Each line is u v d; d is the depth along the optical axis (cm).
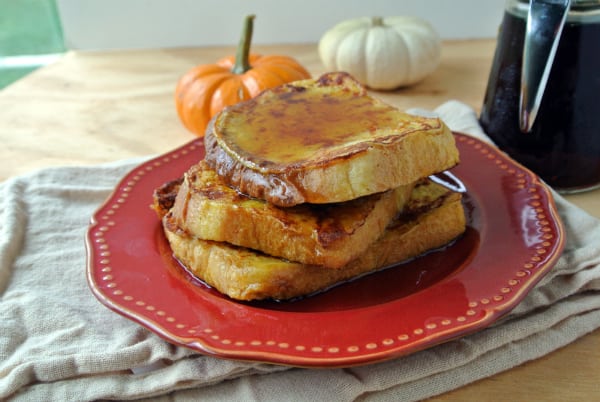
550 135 49
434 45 69
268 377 38
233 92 61
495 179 47
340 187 39
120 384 38
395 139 40
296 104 47
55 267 45
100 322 41
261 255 40
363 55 69
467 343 39
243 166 41
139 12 84
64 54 85
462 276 40
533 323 39
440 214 42
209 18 84
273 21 84
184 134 64
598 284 42
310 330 37
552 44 43
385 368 38
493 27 83
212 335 37
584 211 46
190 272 42
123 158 60
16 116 68
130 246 43
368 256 41
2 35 87
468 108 57
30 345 40
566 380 38
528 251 41
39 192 51
